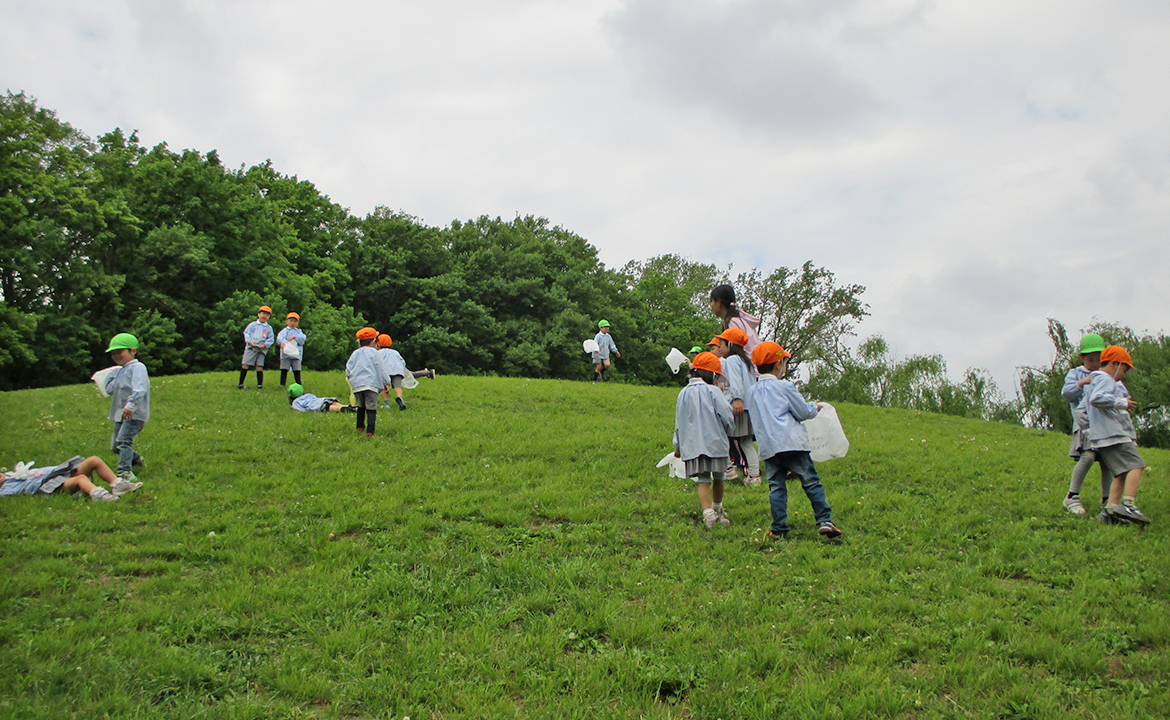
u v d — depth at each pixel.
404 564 6.40
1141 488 9.77
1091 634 4.99
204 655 4.63
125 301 38.22
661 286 72.19
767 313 63.78
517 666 4.58
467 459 10.87
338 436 12.26
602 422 14.46
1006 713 3.98
